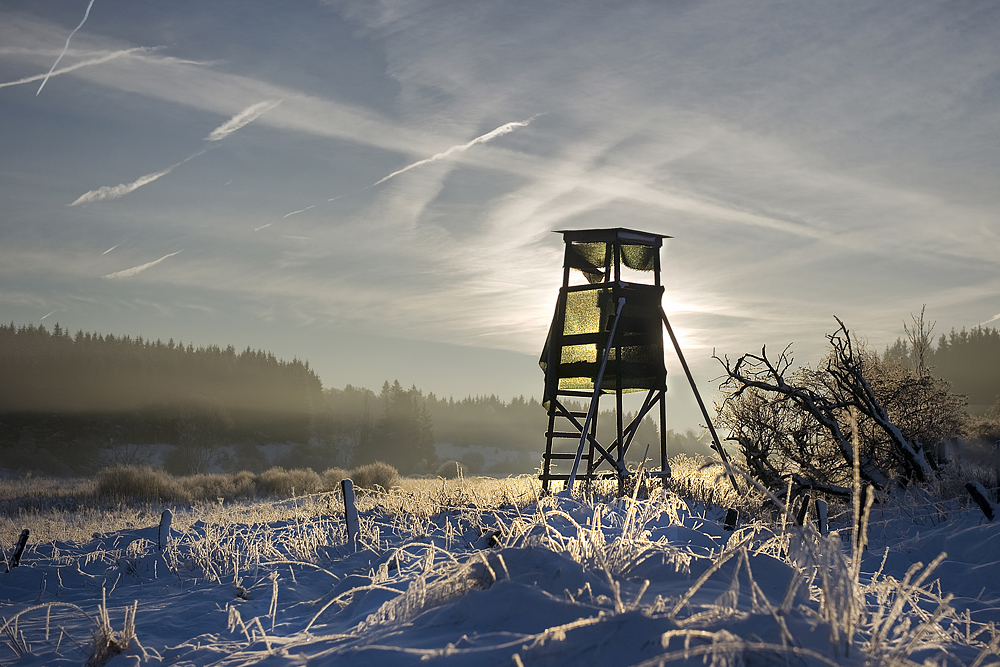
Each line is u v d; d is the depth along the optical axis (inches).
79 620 264.7
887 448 484.4
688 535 263.6
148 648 203.9
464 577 171.6
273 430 6215.6
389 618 171.9
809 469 488.1
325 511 571.2
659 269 553.0
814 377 528.1
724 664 97.2
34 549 476.1
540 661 107.8
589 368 535.5
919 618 162.2
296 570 329.4
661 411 537.3
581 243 554.3
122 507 927.7
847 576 123.3
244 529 497.7
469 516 382.9
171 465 4379.9
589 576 160.1
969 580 244.1
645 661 102.2
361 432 6112.2
